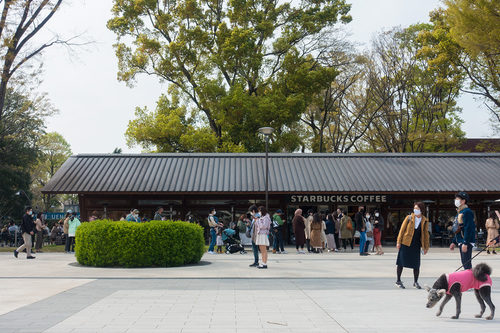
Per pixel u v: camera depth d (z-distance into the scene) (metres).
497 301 8.84
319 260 18.03
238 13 41.47
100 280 12.07
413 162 30.95
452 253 22.25
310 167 30.17
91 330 6.48
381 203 29.47
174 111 41.12
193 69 42.59
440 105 41.81
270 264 16.38
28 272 13.83
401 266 10.52
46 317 7.37
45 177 73.75
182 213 29.50
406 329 6.56
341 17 43.84
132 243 15.19
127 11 40.94
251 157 31.45
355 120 45.34
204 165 30.41
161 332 6.37
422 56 39.59
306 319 7.22
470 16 28.22
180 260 15.70
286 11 44.06
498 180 28.69
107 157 31.22
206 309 8.05
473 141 57.94
